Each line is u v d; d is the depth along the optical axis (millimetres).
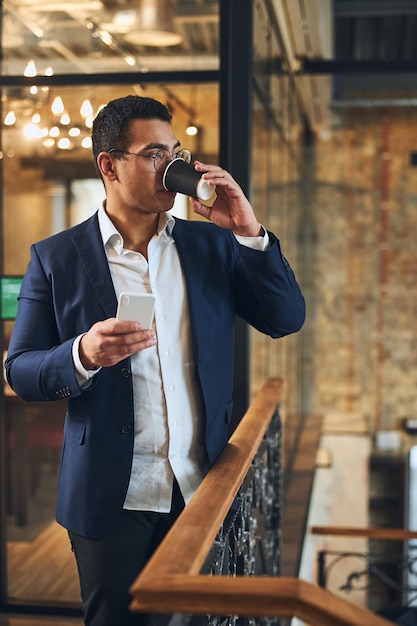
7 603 3756
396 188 10094
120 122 2002
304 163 9844
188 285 2109
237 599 1285
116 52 3645
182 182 1952
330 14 5918
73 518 2031
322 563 4969
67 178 3793
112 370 2018
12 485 3838
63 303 2064
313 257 10250
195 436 2098
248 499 2533
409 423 9984
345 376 10281
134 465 2045
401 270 10148
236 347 3572
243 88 3564
